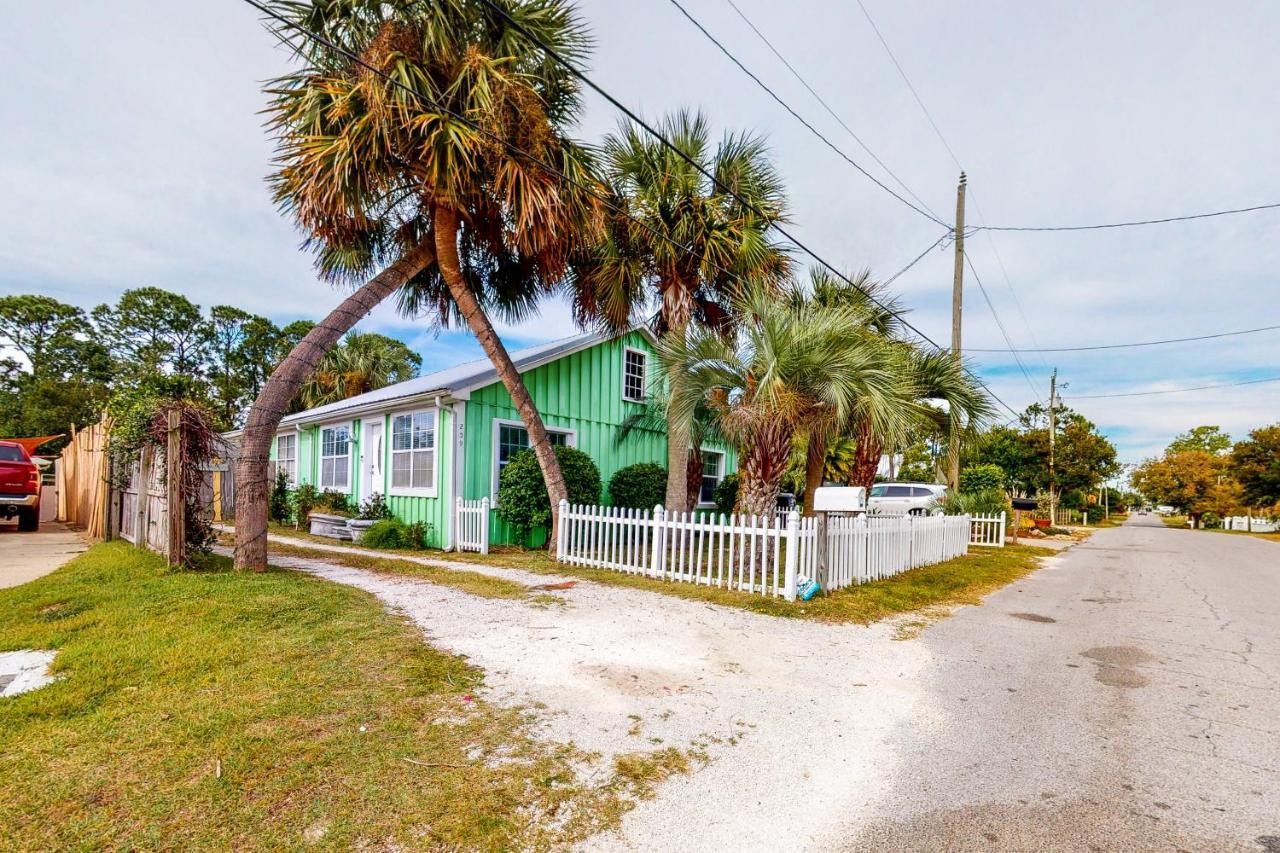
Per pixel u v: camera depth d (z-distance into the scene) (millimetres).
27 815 2316
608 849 2238
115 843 2162
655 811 2508
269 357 38469
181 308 35344
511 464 10516
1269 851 2281
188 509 7426
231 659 4109
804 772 2885
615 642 4957
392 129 7102
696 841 2309
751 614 6059
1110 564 12102
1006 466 33750
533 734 3182
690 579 7547
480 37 7941
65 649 4289
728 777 2814
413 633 4973
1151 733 3395
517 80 7590
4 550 9680
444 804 2482
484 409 11156
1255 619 6465
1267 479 30891
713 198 9883
